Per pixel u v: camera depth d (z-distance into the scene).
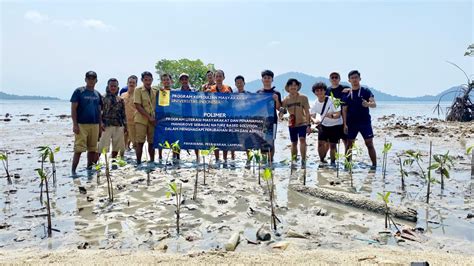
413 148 13.06
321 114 10.05
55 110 56.72
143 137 9.83
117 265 3.73
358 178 8.21
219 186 7.40
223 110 10.28
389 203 5.91
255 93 10.30
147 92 9.94
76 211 5.79
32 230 4.99
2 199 6.42
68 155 11.21
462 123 26.67
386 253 4.10
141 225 5.18
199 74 42.72
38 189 7.09
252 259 3.90
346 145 10.13
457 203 6.22
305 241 4.59
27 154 11.42
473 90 31.52
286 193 6.91
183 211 5.80
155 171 8.80
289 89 9.91
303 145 9.91
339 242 4.56
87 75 8.72
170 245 4.49
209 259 3.90
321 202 6.35
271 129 10.27
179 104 10.30
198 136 10.32
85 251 4.19
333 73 10.15
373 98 9.48
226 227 5.10
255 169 9.23
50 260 3.88
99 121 9.15
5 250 4.31
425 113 53.97
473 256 4.05
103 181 7.76
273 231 4.95
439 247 4.41
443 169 7.16
